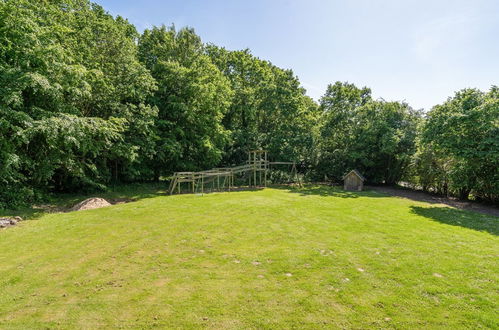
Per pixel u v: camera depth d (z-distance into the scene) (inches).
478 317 134.0
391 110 750.5
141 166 670.5
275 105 850.1
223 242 249.9
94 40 547.8
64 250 229.0
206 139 721.0
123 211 379.2
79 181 552.7
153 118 618.8
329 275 181.0
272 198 511.8
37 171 429.4
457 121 425.4
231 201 468.1
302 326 127.6
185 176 617.0
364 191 662.5
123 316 136.3
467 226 317.1
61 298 153.8
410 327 126.6
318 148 871.1
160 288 164.7
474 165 472.1
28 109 396.5
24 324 130.1
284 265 197.5
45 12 435.8
